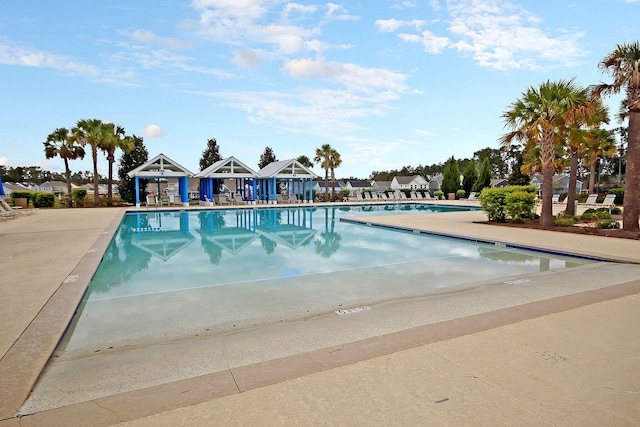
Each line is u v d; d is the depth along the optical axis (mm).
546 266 6812
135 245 10008
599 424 1848
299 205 25469
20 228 11492
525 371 2422
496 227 11914
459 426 1839
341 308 4402
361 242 10195
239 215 20172
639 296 4230
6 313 3807
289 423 1879
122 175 30219
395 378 2350
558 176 48812
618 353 2691
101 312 4395
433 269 6695
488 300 4332
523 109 11547
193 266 7148
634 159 9602
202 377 2447
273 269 6828
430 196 36188
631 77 9391
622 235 9359
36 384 2479
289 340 3205
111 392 2355
